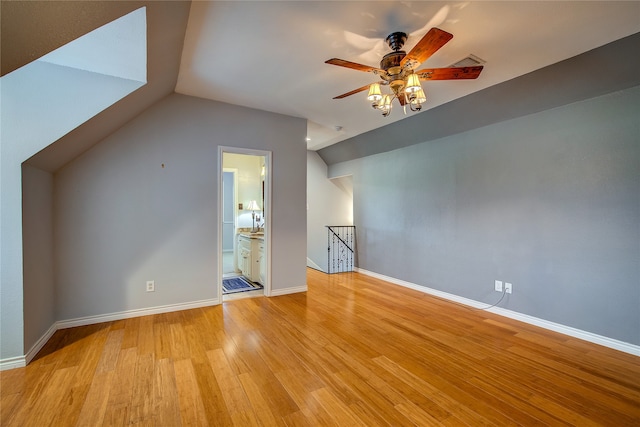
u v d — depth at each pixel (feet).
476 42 7.77
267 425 5.57
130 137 10.85
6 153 7.43
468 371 7.55
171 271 11.60
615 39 7.60
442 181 14.29
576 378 7.29
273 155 13.64
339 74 9.74
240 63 9.02
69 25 4.18
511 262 11.53
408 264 16.07
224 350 8.47
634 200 8.59
